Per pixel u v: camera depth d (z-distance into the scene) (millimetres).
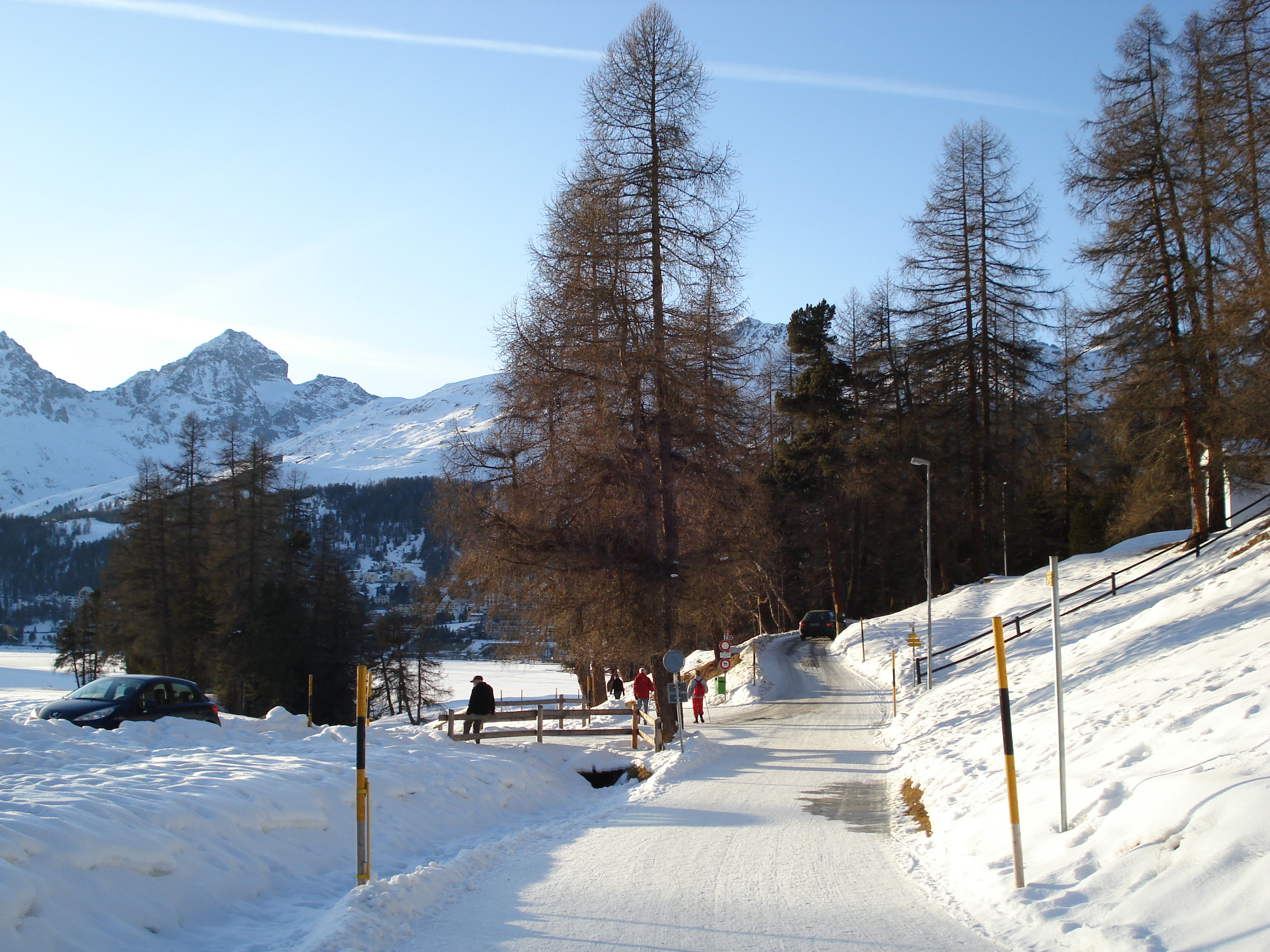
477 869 8781
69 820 6934
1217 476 27719
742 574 23375
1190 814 6410
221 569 48719
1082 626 26094
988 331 39562
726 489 21359
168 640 48375
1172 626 17172
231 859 8047
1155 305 27047
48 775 9109
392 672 54875
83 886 6398
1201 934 5105
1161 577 27562
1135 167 26906
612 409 20500
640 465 20766
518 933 6555
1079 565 38281
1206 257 26219
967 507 44531
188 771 10188
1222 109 22875
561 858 9367
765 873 8531
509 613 24250
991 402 41656
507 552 20875
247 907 7559
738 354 22078
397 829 10766
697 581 21391
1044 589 37062
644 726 24000
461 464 24312
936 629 38438
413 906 7098
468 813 12438
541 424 22234
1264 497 26203
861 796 13570
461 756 14703
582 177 21641
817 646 49406
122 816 7535
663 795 13883
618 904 7363
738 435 21938
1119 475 46344
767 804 13000
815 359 49219
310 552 54812
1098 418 30172
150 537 48938
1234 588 17625
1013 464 43688
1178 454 27609
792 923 6727
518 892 7836
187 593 48594
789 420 51562
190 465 50438
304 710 48281
